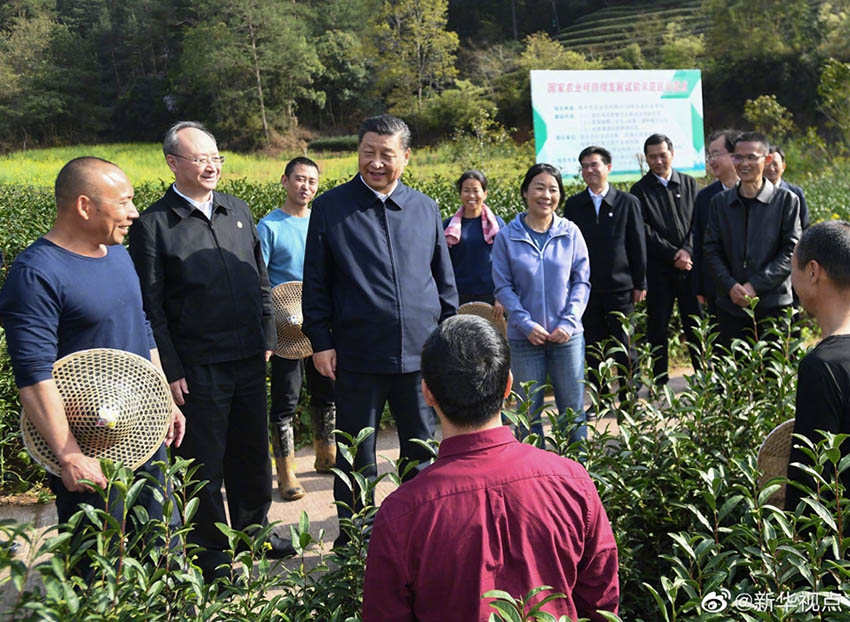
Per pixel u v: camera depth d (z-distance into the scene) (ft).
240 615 6.46
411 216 11.78
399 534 5.05
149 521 6.59
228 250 11.21
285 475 14.58
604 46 232.53
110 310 8.81
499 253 14.48
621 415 9.90
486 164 58.29
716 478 6.80
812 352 6.95
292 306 14.35
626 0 271.69
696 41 202.28
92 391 8.12
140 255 10.55
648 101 35.91
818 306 7.48
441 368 5.30
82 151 191.72
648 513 8.67
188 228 10.89
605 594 5.46
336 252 11.43
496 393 5.32
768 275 15.25
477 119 69.92
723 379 10.25
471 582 4.96
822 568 6.05
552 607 5.11
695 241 18.38
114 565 6.64
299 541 6.44
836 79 63.82
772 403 9.89
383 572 5.08
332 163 136.98
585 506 5.33
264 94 227.61
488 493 5.09
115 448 8.32
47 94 223.71
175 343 10.89
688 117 36.73
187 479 7.08
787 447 7.86
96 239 8.73
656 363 19.99
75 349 8.61
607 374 9.91
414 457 11.83
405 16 235.40
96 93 242.78
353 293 11.41
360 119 244.42
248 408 11.59
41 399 7.92
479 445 5.27
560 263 14.07
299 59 224.53
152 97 237.04
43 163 161.38
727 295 15.92
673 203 19.52
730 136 18.24
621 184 35.22
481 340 5.39
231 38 222.48
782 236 15.40
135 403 8.34
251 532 11.89
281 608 6.55
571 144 34.91
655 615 7.89
